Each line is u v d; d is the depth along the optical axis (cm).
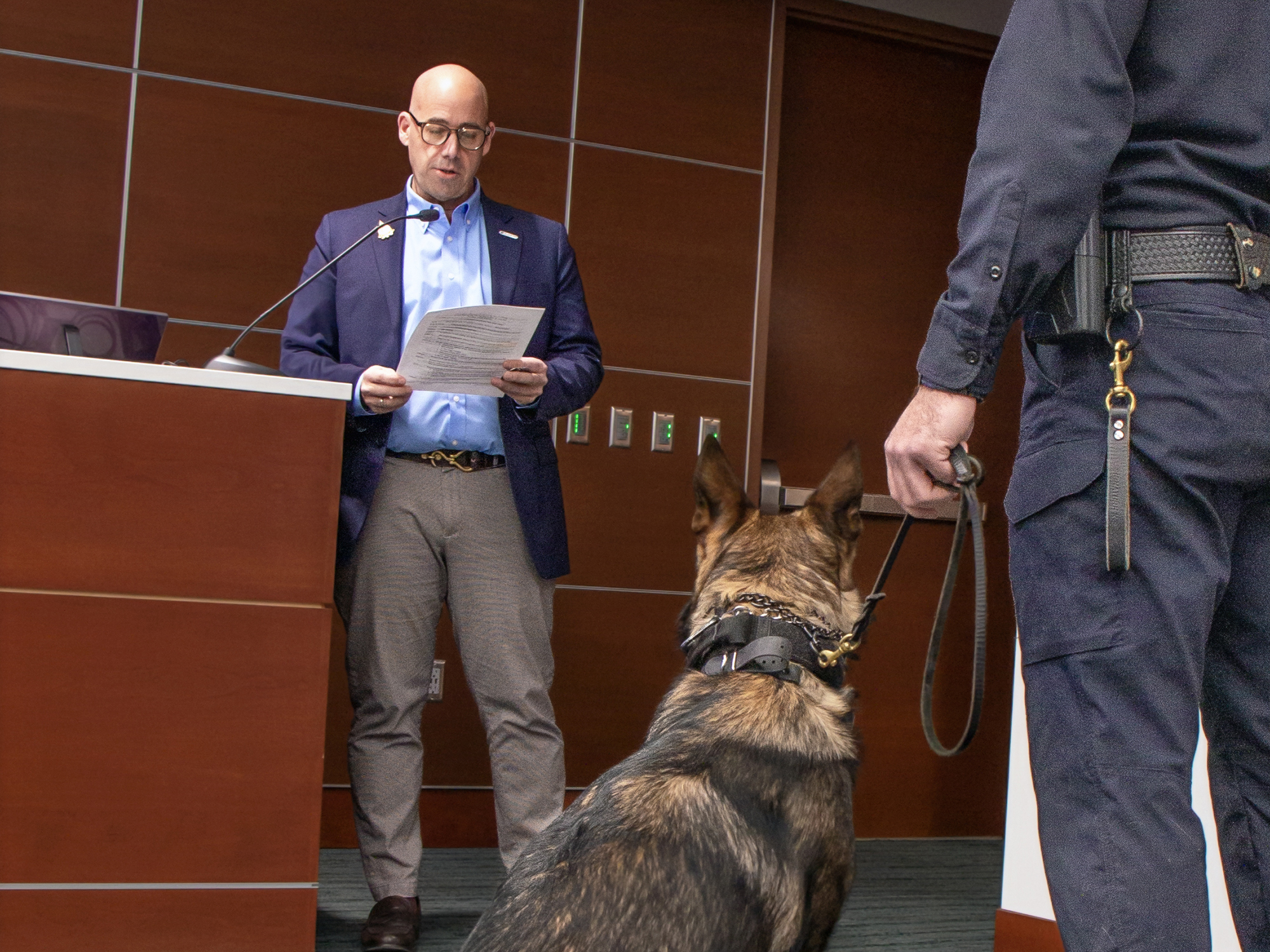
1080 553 133
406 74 401
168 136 378
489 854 388
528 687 285
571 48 418
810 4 449
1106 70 129
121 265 372
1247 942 148
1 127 363
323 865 362
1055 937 283
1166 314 131
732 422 433
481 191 301
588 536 415
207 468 204
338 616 385
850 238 464
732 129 436
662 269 427
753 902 131
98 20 372
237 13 385
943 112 477
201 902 199
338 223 294
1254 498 139
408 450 280
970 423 136
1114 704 131
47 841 193
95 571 198
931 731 154
